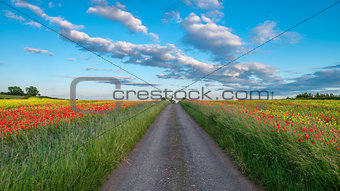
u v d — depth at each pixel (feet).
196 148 19.76
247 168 13.37
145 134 27.04
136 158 16.71
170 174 13.30
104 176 12.62
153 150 19.16
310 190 9.43
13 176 9.01
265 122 16.66
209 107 41.11
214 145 20.86
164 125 35.09
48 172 9.76
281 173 10.87
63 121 24.53
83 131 17.79
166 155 17.53
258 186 11.33
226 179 12.39
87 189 10.41
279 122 15.69
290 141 11.88
